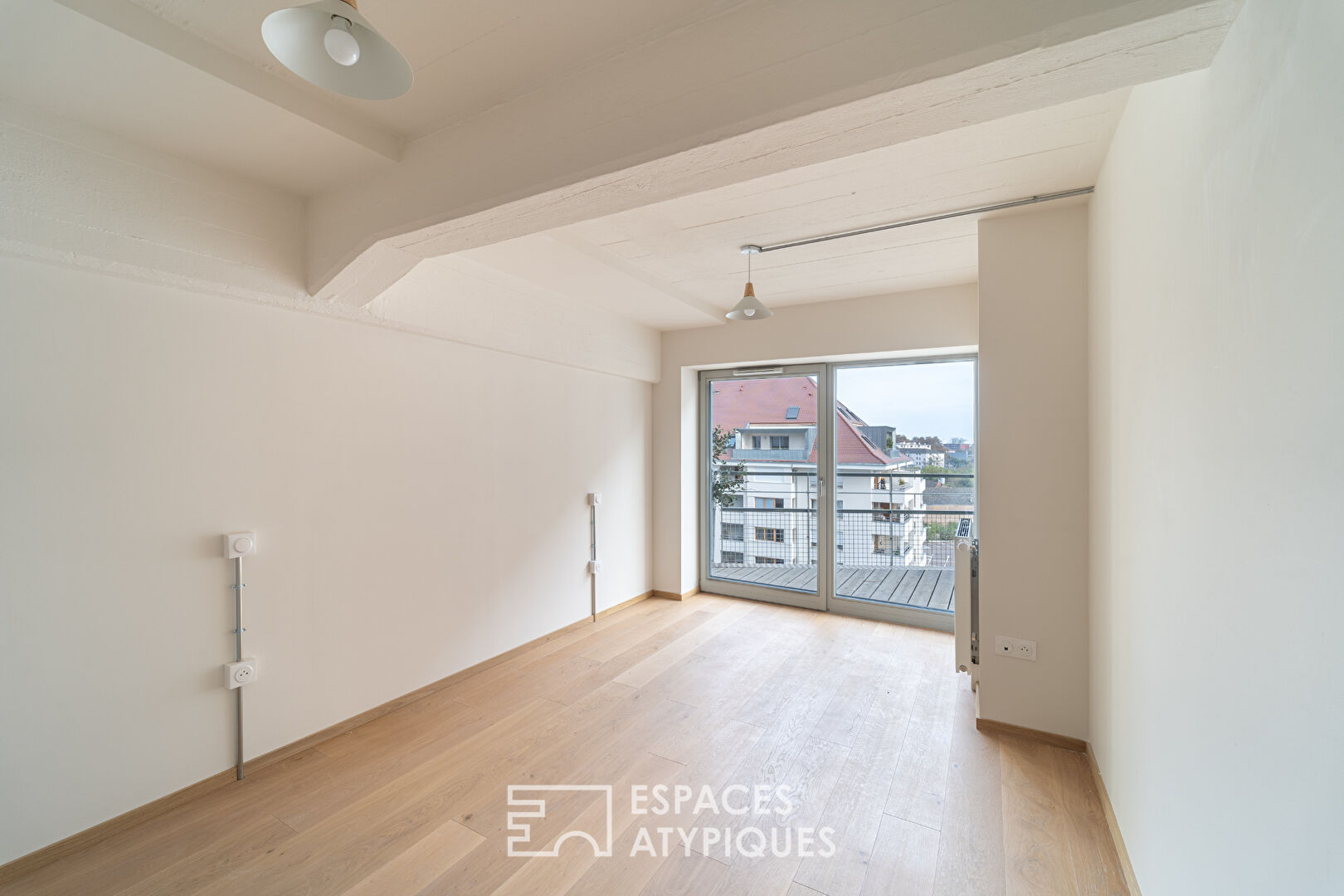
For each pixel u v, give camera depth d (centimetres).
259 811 216
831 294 420
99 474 198
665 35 151
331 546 271
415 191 204
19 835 182
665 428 523
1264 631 94
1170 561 142
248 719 239
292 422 256
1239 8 99
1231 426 107
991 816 214
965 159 224
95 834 196
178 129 184
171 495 217
